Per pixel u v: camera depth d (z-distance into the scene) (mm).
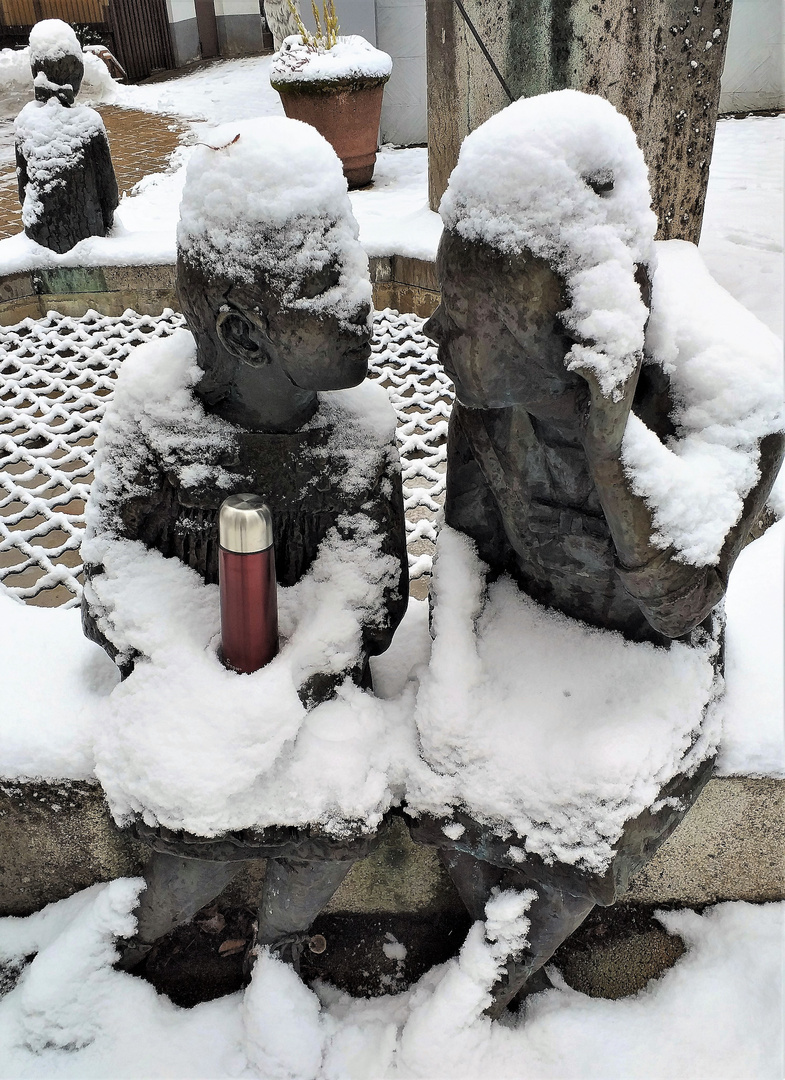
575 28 2346
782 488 1858
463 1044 1307
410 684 1311
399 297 3389
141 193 5113
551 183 836
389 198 4371
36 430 2504
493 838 1151
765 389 1005
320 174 981
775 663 1422
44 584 1887
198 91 9656
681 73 2328
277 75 4520
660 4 2230
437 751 1165
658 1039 1374
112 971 1421
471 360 944
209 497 1181
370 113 4680
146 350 1210
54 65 3303
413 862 1501
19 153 3379
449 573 1260
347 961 1522
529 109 873
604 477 939
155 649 1179
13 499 2205
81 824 1422
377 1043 1352
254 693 1122
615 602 1180
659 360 1030
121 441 1177
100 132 3488
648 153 2443
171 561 1243
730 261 3609
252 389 1134
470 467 1224
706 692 1203
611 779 1057
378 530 1250
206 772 1094
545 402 991
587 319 859
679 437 1053
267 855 1182
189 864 1286
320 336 1006
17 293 3428
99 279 3441
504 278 866
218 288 1012
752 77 6367
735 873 1517
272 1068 1302
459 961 1328
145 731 1133
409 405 2658
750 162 5164
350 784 1146
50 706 1386
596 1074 1335
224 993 1475
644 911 1577
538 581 1254
